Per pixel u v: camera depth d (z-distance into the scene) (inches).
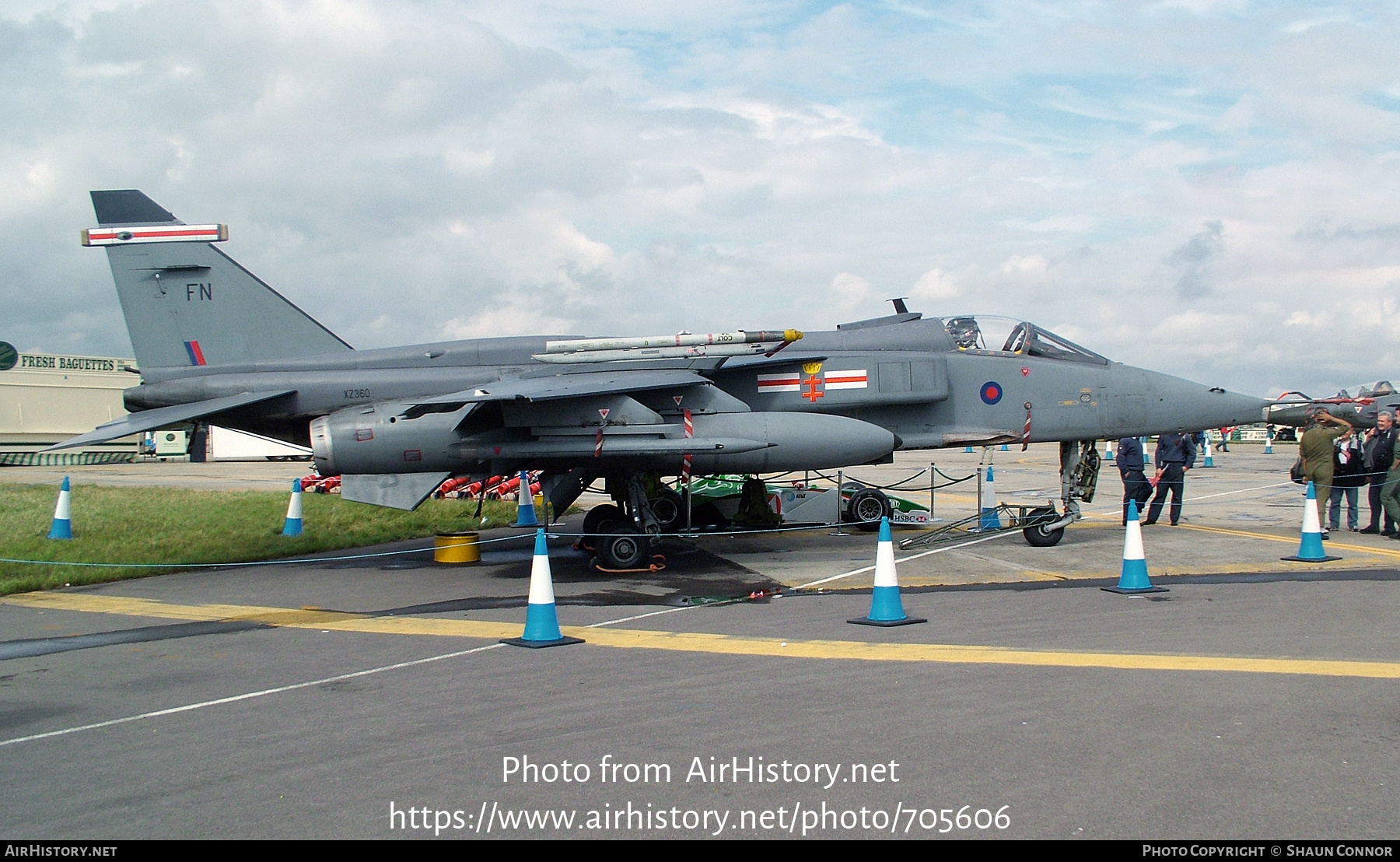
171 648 303.9
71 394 1817.2
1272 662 256.8
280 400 514.9
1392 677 241.3
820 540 564.1
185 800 173.5
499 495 831.1
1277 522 613.6
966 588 388.2
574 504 819.4
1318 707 215.8
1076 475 527.5
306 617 356.2
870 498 589.3
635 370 508.7
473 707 228.4
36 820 165.3
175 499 811.4
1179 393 518.3
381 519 679.1
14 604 389.7
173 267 530.0
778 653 277.3
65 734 213.5
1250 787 170.2
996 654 271.0
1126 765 181.6
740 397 513.3
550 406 461.1
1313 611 327.3
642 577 439.2
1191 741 194.4
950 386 520.1
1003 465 1342.3
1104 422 516.7
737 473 478.3
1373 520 548.7
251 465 1731.1
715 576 435.5
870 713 216.5
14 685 257.8
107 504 762.2
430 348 535.2
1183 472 597.0
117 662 284.5
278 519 668.7
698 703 227.6
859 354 518.0
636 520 470.3
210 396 516.1
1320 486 555.8
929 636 296.0
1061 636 293.6
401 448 469.7
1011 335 535.8
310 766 189.9
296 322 539.5
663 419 465.7
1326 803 163.2
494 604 375.2
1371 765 180.4
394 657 284.4
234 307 533.6
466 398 410.3
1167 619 315.9
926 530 586.6
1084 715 212.2
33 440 1763.0
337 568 489.4
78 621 353.1
